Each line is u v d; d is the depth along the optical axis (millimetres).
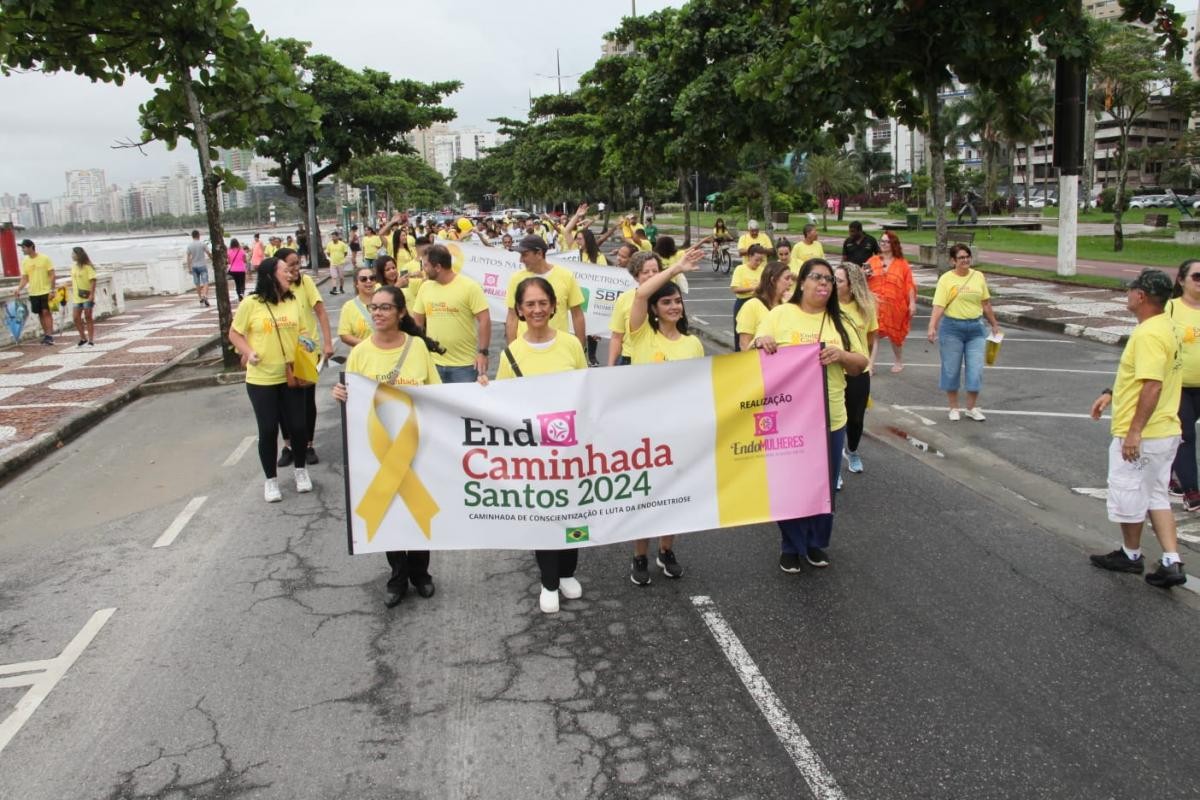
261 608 5652
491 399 5273
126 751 4137
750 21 24375
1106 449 8523
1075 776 3740
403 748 4082
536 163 61125
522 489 5348
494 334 17172
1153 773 3754
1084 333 14969
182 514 7629
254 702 4520
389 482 5309
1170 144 80562
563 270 8328
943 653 4773
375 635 5227
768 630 5102
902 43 16422
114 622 5543
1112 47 47562
